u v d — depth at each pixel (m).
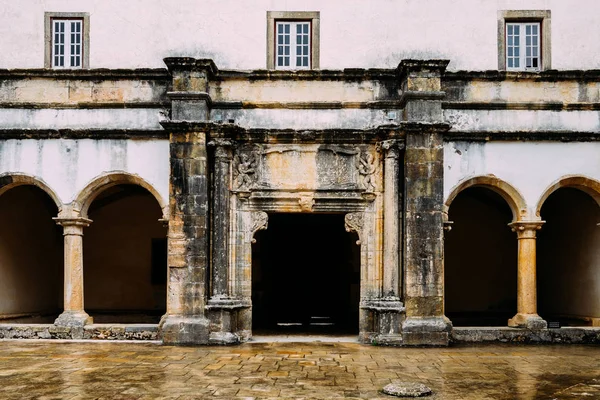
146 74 14.20
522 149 14.12
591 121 14.30
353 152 14.02
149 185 13.98
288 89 14.30
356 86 14.30
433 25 14.85
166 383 9.23
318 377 9.73
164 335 13.20
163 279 18.77
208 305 13.38
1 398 8.29
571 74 14.22
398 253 13.59
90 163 14.04
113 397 8.36
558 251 17.03
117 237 18.91
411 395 8.44
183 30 14.82
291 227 18.77
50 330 13.84
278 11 14.84
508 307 18.80
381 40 14.80
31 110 14.23
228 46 14.78
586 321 15.38
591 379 9.66
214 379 9.54
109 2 14.90
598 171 14.15
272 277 18.59
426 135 13.54
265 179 14.05
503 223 18.98
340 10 14.85
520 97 14.34
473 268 18.88
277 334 15.16
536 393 8.68
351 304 18.44
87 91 14.29
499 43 14.86
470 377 9.78
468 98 14.30
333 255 18.69
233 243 13.88
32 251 17.19
